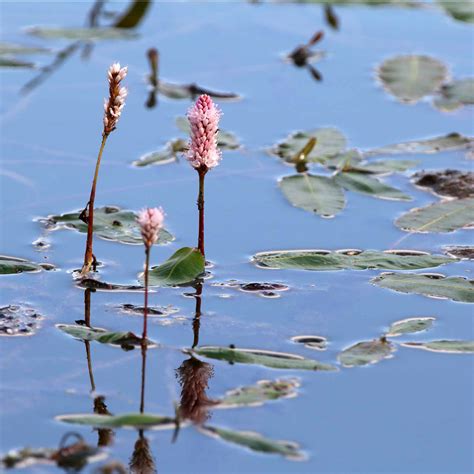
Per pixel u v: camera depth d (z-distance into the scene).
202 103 6.93
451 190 8.87
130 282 7.06
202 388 5.68
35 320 6.44
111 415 5.38
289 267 7.34
